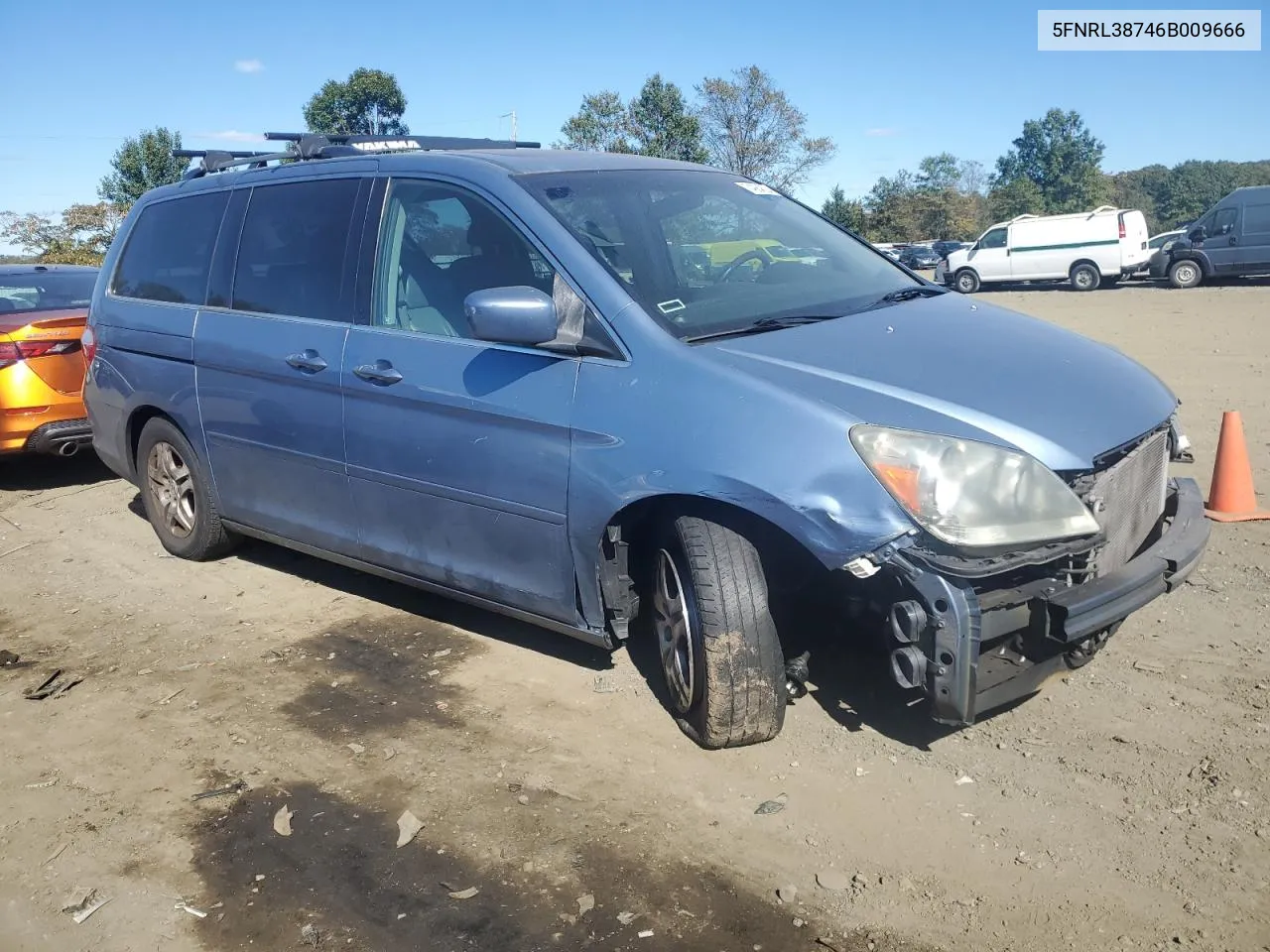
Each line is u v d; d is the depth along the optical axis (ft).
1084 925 8.73
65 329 23.94
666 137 156.35
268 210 15.88
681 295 12.10
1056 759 11.06
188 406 16.93
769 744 11.59
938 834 9.98
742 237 13.85
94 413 19.56
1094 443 10.26
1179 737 11.32
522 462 12.03
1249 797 10.19
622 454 11.03
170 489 18.56
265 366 15.15
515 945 8.84
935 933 8.75
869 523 9.53
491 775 11.40
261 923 9.30
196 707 13.37
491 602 13.24
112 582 18.21
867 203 269.03
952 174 351.05
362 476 14.11
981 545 9.35
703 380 10.68
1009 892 9.16
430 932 9.06
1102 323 54.54
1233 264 77.51
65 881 10.05
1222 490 18.44
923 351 11.34
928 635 9.56
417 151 14.78
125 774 11.89
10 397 23.27
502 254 12.76
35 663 15.06
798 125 169.78
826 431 9.85
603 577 11.75
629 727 12.19
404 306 13.67
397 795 11.13
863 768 11.08
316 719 12.87
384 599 16.65
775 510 9.95
